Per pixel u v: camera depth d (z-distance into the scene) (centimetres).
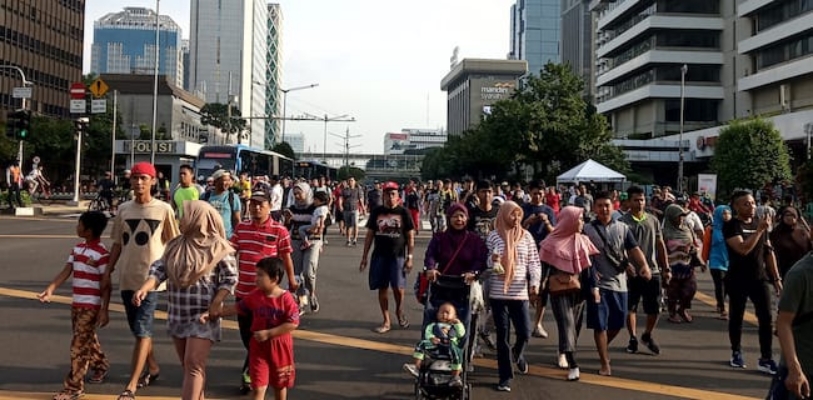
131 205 625
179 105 11006
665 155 6500
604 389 679
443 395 579
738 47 6375
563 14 14462
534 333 927
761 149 4366
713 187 3142
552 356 815
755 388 693
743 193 766
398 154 18212
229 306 542
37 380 660
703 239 1134
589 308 735
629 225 849
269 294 530
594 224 777
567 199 2395
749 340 929
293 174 5038
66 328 874
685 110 7119
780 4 5866
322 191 1009
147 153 3762
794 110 5634
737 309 776
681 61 6906
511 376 669
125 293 610
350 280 1365
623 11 7612
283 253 702
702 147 6272
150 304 607
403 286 920
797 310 412
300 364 742
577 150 4606
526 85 4900
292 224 1012
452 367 580
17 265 1398
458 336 598
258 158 3825
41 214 3005
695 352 852
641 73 7481
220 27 15512
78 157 3653
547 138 4634
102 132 7156
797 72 5428
